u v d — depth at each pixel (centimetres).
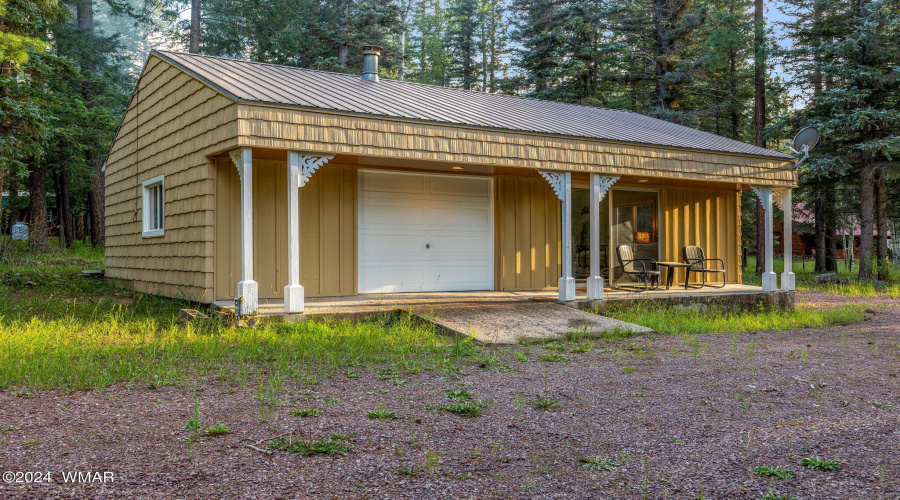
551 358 643
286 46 2559
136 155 1201
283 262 962
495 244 1162
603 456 342
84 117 1944
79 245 2392
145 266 1138
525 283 1177
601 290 1007
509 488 296
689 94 2402
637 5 2505
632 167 1030
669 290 1170
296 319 790
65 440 352
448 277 1122
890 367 594
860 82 1720
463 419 411
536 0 2825
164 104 1045
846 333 848
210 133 845
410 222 1088
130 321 826
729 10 2328
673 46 2331
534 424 401
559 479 308
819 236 2175
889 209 2259
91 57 2484
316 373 548
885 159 1778
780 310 1123
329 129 802
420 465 323
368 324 805
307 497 280
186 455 330
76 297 1111
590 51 2364
